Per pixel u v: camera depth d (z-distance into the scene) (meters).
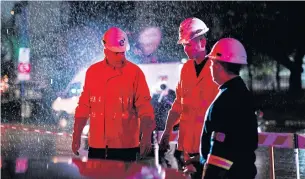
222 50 3.45
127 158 5.02
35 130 13.83
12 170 2.27
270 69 28.45
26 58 25.42
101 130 5.00
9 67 25.11
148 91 5.05
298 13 27.48
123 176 2.30
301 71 27.72
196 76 4.82
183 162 4.91
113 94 4.96
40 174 2.22
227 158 3.24
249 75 28.59
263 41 27.97
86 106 5.05
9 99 20.36
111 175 2.30
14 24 28.73
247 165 3.30
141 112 5.02
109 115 4.97
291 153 9.49
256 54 28.23
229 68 3.44
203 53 4.81
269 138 6.00
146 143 4.99
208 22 27.33
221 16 27.28
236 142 3.27
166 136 5.19
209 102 4.78
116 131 4.98
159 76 14.48
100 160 2.69
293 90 27.20
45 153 9.66
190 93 4.85
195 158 3.92
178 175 2.50
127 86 4.98
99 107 4.98
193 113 4.84
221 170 3.24
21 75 24.17
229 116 3.30
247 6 27.38
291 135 5.90
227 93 3.36
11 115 17.75
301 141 5.87
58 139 11.95
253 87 28.11
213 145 3.29
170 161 7.84
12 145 10.77
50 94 21.25
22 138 12.02
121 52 4.94
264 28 27.73
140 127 5.09
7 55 27.62
